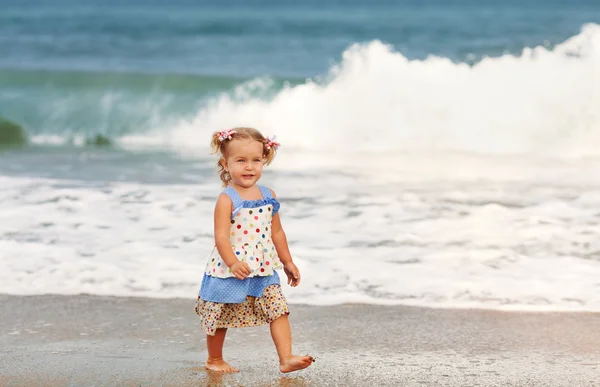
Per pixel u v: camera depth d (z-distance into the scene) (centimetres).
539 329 457
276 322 380
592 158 1087
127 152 1216
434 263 593
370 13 2892
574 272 569
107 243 646
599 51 1281
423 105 1268
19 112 1534
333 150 1192
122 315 488
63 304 509
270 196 398
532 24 2233
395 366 397
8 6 3159
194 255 612
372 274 567
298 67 1830
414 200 809
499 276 562
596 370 390
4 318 482
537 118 1205
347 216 741
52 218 732
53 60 2012
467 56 1720
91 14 2981
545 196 824
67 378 377
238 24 2534
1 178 944
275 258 390
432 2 3312
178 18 2761
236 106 1444
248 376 381
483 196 827
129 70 1827
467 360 406
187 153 1195
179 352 420
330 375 383
